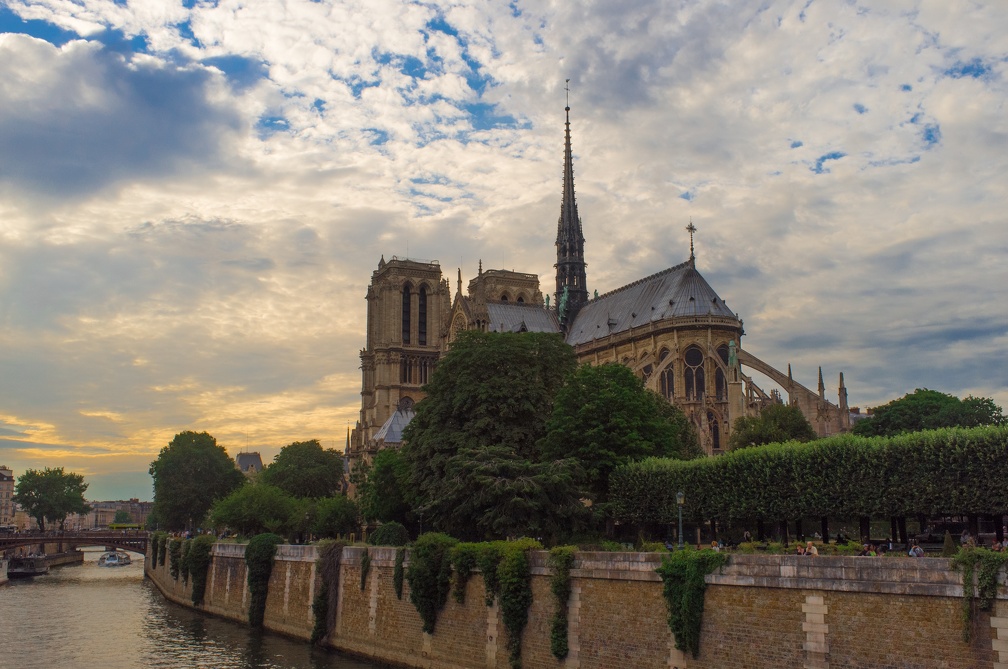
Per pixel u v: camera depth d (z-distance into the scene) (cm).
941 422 10962
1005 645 3553
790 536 9338
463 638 6044
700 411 13650
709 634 4503
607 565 5069
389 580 6975
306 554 8356
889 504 6391
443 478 8662
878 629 3912
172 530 19188
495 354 9231
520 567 5588
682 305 15850
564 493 7506
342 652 7431
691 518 7512
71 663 7244
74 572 19488
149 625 9462
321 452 18775
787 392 14050
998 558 3600
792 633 4184
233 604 9906
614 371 9794
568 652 5234
